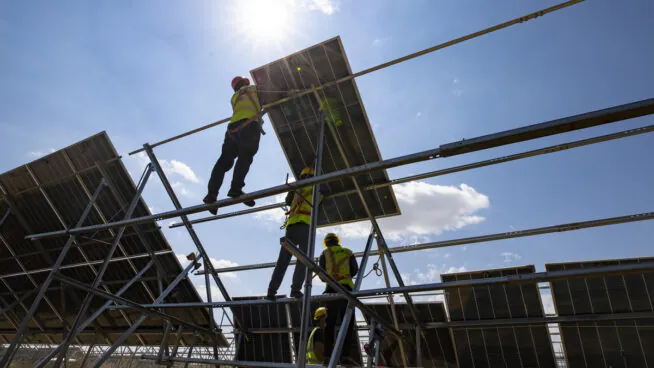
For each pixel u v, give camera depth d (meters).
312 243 6.16
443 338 9.54
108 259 9.02
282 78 8.67
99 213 11.46
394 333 9.10
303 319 5.85
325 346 7.30
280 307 11.07
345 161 8.73
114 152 10.47
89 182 11.28
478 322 9.06
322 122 7.38
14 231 13.38
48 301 14.26
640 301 7.95
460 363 9.40
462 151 4.77
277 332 11.16
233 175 6.33
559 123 4.16
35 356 16.36
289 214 7.40
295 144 9.17
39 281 14.02
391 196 8.98
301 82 8.57
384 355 10.12
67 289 13.33
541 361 8.66
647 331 7.92
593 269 4.98
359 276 7.79
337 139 8.52
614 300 8.16
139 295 12.59
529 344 8.78
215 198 6.57
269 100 8.80
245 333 11.47
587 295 8.38
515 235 8.09
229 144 6.73
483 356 9.16
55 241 12.79
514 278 5.58
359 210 9.41
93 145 10.64
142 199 10.72
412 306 9.33
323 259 7.77
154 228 10.95
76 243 11.65
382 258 9.15
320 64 8.27
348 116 8.45
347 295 6.76
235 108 6.84
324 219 9.84
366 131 8.51
